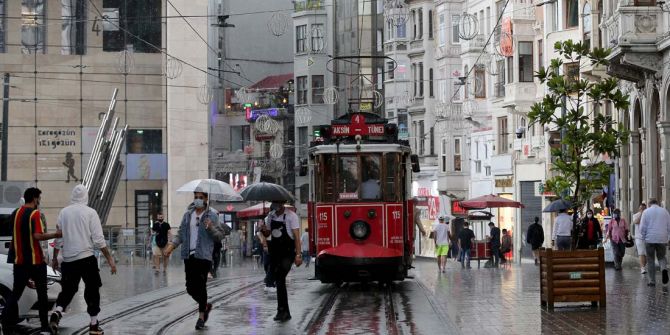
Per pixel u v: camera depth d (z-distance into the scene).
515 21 75.88
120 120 78.81
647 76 46.81
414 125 100.06
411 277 39.84
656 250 33.09
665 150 44.62
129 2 79.25
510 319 24.12
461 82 87.69
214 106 119.25
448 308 27.55
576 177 27.56
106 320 25.14
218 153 117.62
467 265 58.50
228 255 76.06
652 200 33.00
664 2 43.94
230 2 120.44
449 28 92.69
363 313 27.06
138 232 69.56
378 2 112.44
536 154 75.69
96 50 78.75
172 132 79.44
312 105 115.00
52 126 77.69
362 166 35.19
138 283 41.88
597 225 46.81
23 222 21.72
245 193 30.80
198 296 23.09
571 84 27.95
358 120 35.81
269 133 116.06
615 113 55.00
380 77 111.19
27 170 77.19
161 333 22.36
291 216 25.11
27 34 77.69
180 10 79.69
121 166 67.06
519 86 75.88
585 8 62.06
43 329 21.80
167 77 72.38
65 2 78.25
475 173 88.00
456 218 91.75
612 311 25.33
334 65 115.00
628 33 44.50
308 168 37.16
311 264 71.56
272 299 31.59
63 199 77.62
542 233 57.16
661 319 23.31
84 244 21.53
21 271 21.67
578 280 26.20
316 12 115.38
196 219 23.23
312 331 22.70
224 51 120.00
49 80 77.81
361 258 34.34
